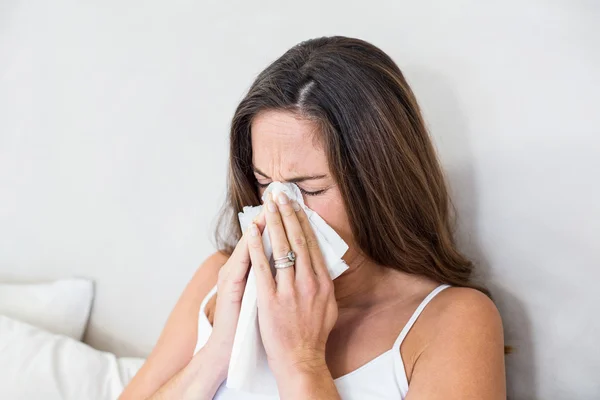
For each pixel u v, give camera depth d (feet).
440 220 3.43
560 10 3.38
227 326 3.26
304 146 3.02
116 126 4.71
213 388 3.34
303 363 3.00
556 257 3.60
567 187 3.51
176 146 4.58
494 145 3.68
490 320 3.13
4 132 5.04
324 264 3.12
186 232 4.67
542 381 3.76
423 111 3.87
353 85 3.05
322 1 4.03
